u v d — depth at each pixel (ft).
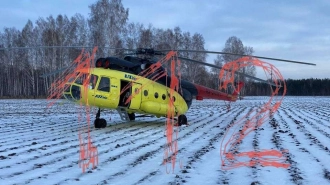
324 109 73.67
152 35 136.98
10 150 24.02
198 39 143.95
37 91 148.87
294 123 42.06
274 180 16.03
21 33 154.10
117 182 15.74
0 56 161.17
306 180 15.99
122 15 113.70
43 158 21.16
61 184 15.43
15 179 16.31
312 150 23.50
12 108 78.07
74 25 133.08
